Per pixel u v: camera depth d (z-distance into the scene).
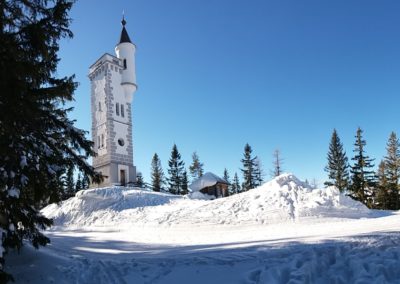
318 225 14.49
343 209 18.23
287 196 19.92
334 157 52.25
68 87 8.59
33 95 8.04
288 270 7.41
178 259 8.86
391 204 42.03
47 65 8.53
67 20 8.44
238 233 14.59
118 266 8.84
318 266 7.59
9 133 7.42
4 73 7.17
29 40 7.77
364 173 42.41
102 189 27.27
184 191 55.12
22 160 7.72
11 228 7.84
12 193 7.51
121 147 36.88
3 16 7.69
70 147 9.27
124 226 21.12
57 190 8.94
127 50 40.16
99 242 15.06
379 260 7.30
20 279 8.23
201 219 19.11
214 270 7.92
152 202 25.66
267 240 10.62
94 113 38.41
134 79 39.66
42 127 8.41
